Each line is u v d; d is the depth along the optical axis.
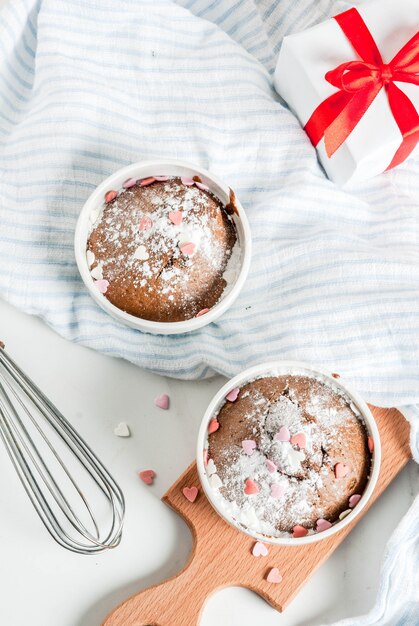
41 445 0.59
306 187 0.60
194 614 0.55
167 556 0.58
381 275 0.59
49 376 0.60
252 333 0.59
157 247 0.56
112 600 0.58
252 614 0.57
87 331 0.59
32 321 0.61
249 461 0.53
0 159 0.60
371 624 0.56
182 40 0.62
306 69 0.58
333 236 0.59
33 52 0.63
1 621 0.57
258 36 0.64
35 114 0.60
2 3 0.63
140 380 0.60
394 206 0.61
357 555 0.58
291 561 0.56
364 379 0.58
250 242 0.56
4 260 0.59
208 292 0.56
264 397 0.54
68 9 0.61
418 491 0.59
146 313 0.56
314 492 0.53
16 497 0.58
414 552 0.57
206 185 0.58
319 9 0.63
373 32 0.58
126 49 0.61
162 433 0.60
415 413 0.57
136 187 0.58
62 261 0.60
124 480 0.59
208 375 0.60
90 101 0.60
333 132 0.57
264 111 0.61
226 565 0.56
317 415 0.54
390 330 0.58
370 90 0.57
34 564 0.58
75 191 0.60
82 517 0.58
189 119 0.61
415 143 0.58
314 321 0.58
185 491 0.57
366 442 0.54
